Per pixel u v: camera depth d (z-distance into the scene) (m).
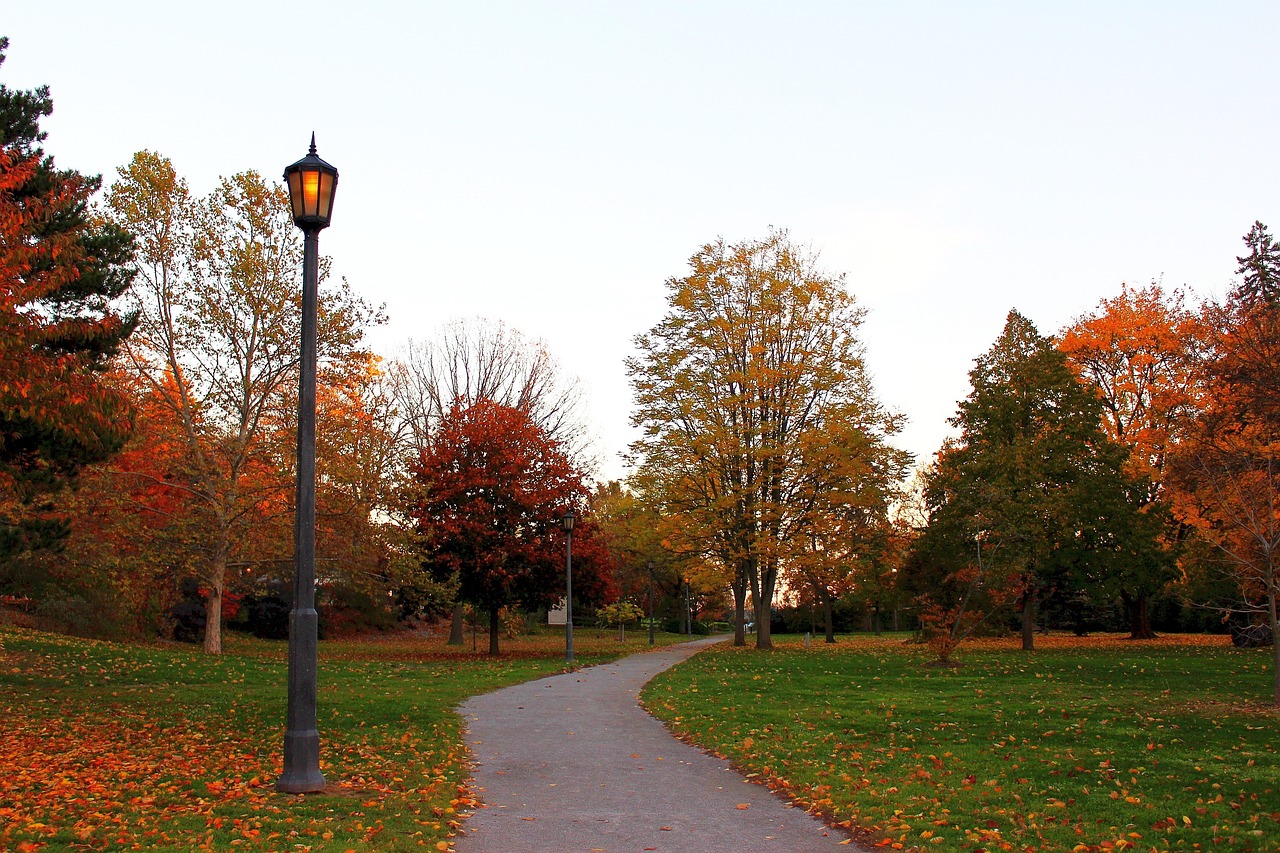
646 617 67.38
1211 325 30.25
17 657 22.03
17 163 15.07
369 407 30.77
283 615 44.09
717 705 17.03
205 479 28.45
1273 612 17.05
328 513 29.98
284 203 29.17
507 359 46.06
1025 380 37.06
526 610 36.78
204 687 20.09
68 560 28.84
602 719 15.69
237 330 28.61
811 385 34.94
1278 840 7.75
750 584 39.03
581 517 35.38
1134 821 8.49
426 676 23.30
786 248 36.88
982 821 8.54
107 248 18.03
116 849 7.12
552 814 9.13
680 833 8.41
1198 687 19.89
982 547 31.83
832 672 24.34
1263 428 24.06
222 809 8.57
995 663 26.92
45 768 10.73
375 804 8.93
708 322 35.25
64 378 13.62
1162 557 35.09
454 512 33.38
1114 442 37.19
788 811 9.27
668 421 36.03
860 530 35.22
